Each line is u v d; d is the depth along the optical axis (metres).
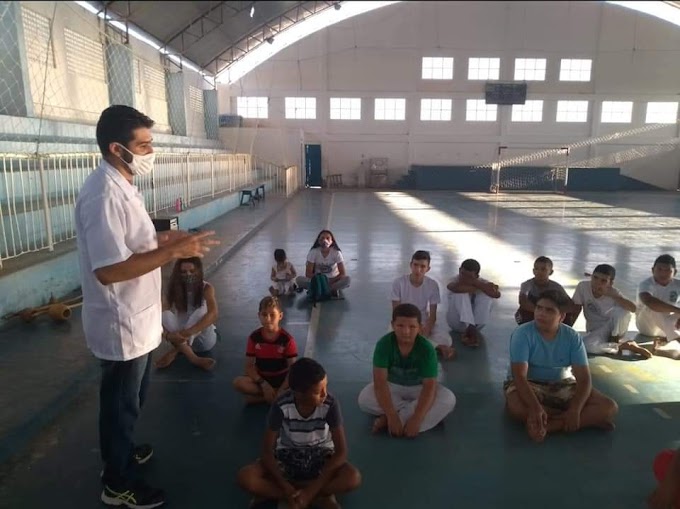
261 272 7.50
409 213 15.30
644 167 26.58
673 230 11.89
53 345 4.31
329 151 26.73
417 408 3.15
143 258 2.08
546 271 4.59
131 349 2.28
